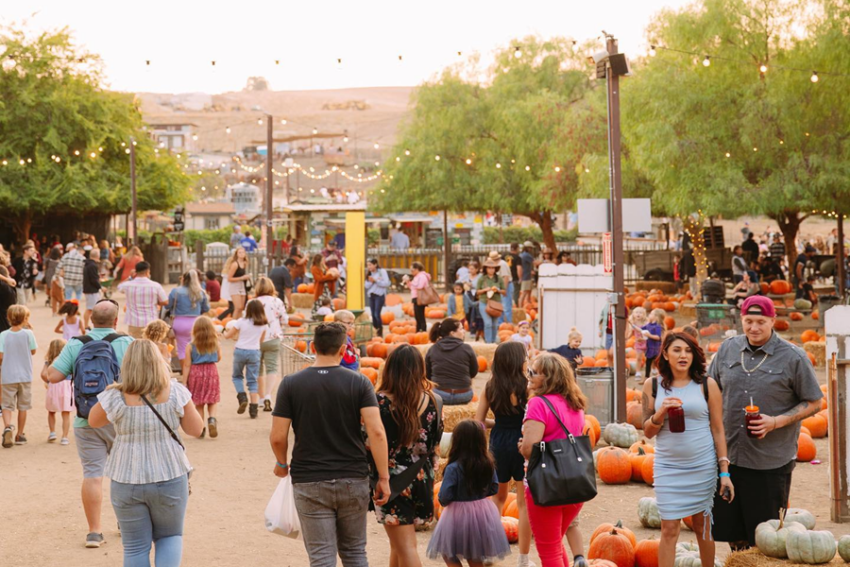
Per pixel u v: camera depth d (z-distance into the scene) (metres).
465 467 7.16
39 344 22.50
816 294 33.41
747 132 27.66
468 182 45.38
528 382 8.22
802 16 28.42
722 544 8.68
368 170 121.75
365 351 19.62
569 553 8.36
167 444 6.80
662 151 27.98
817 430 13.30
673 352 6.98
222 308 27.94
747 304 7.38
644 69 31.75
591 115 38.25
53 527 9.34
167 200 50.97
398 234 44.19
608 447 11.09
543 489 6.90
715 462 7.00
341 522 6.53
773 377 7.23
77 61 48.84
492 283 22.77
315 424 6.42
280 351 16.41
